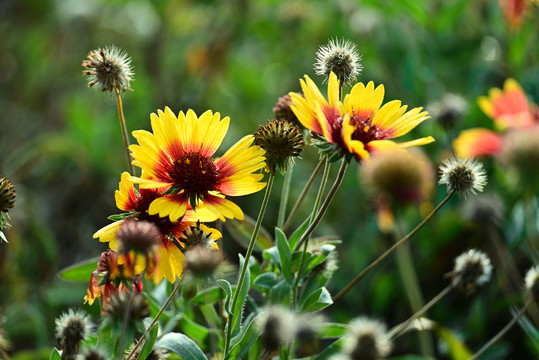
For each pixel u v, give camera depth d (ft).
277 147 2.86
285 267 2.92
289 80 5.38
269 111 5.31
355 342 2.80
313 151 4.80
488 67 4.53
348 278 4.03
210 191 2.92
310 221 3.00
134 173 3.01
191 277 2.69
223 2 5.53
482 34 4.77
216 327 3.08
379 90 2.99
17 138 5.79
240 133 5.21
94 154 5.04
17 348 3.89
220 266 2.70
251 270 3.08
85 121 5.12
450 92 4.58
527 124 3.67
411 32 4.58
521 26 4.30
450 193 2.94
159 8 5.41
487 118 4.08
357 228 4.24
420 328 3.18
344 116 2.84
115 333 2.72
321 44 5.32
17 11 6.08
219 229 3.13
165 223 2.91
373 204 3.56
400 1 4.46
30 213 4.19
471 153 3.71
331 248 2.95
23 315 3.92
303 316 2.96
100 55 2.97
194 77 5.57
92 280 2.87
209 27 5.68
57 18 5.95
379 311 3.93
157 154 2.92
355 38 4.92
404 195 2.62
